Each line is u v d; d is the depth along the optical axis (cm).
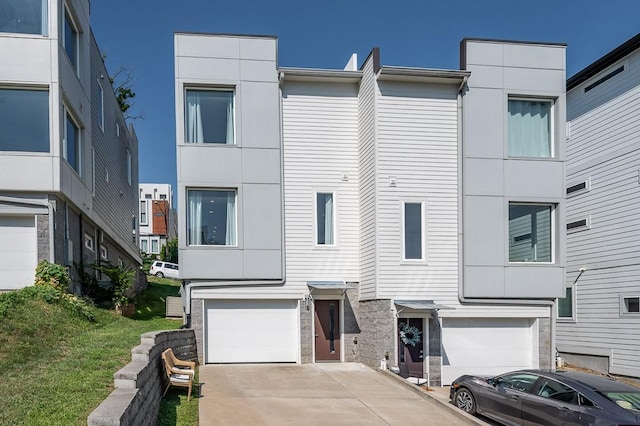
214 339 1381
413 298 1354
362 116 1467
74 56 1520
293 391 1055
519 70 1447
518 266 1412
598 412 758
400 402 1004
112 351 807
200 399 934
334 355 1438
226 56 1399
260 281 1394
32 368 682
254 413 865
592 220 1762
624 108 1631
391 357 1315
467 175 1400
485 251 1397
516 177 1428
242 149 1398
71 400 550
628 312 1595
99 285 1484
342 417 881
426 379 1298
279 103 1430
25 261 1230
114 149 2162
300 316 1415
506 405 904
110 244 2081
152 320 1516
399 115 1387
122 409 496
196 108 1396
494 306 1400
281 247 1409
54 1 1264
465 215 1391
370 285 1380
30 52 1245
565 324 1859
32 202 1234
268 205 1405
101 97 1872
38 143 1245
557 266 1430
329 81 1484
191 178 1366
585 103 1819
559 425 802
